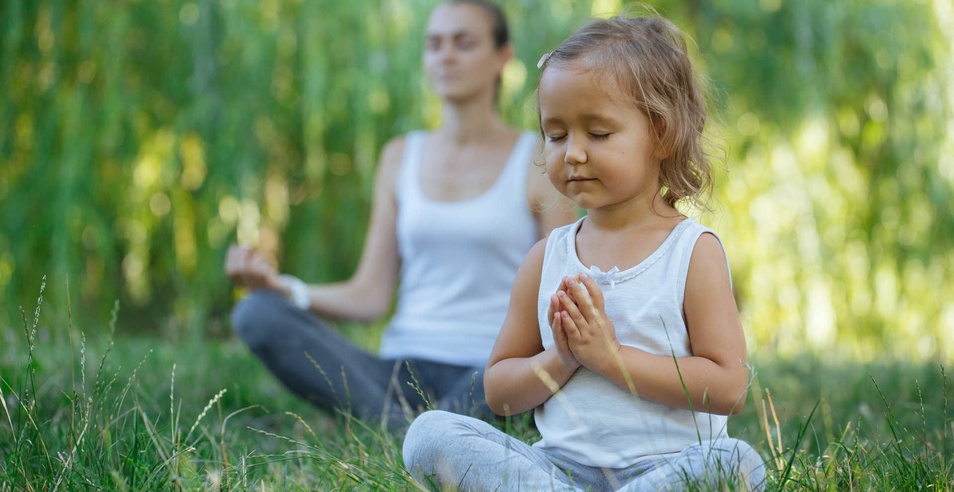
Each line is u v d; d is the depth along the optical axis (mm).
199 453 2914
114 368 4785
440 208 4309
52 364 4613
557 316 2389
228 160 7289
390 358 4301
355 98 7254
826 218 8117
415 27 7289
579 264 2562
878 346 8227
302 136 7754
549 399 2562
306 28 7301
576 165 2457
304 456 2920
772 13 8125
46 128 7344
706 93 2992
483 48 4457
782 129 8047
